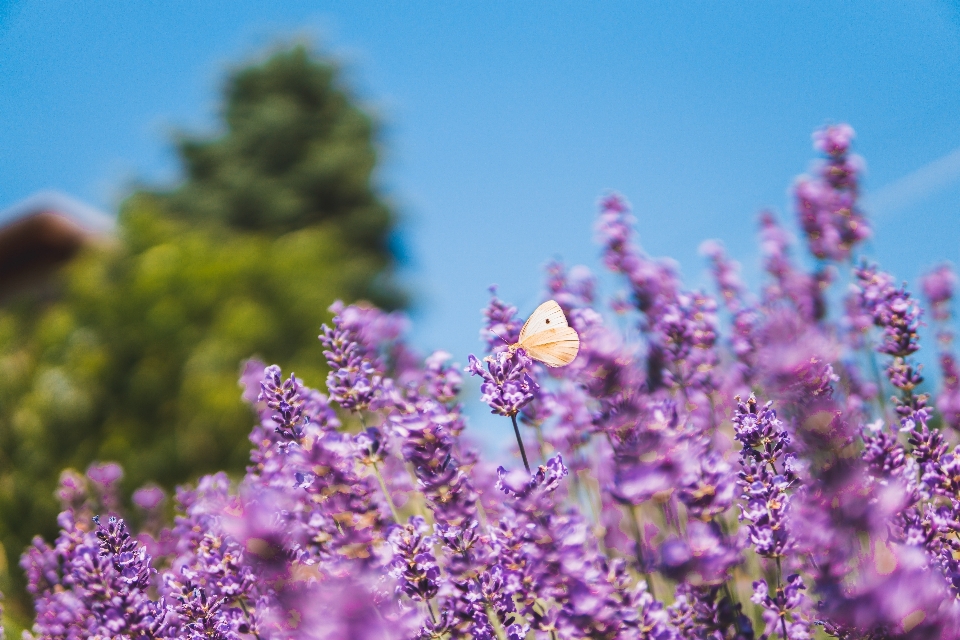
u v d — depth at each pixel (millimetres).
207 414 1376
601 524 642
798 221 736
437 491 621
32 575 726
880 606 514
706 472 592
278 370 641
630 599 588
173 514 910
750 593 616
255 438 678
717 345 691
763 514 587
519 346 650
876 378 663
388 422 667
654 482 590
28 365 1500
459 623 607
